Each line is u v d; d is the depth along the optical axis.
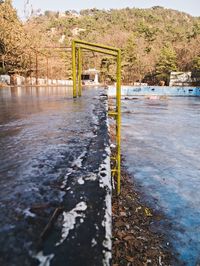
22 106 8.12
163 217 4.45
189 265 3.31
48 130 4.32
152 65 61.28
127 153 8.54
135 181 6.10
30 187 2.06
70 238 1.39
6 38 34.62
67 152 3.04
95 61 62.38
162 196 5.35
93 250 1.29
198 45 60.34
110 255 1.27
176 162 7.72
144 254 3.29
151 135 11.67
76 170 2.45
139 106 24.34
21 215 1.63
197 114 19.30
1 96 12.94
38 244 1.34
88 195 1.91
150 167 7.20
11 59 36.50
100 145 3.37
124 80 60.75
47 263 1.20
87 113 6.45
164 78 56.25
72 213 1.65
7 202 1.81
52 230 1.46
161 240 3.73
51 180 2.21
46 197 1.88
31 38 42.00
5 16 36.72
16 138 3.74
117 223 3.87
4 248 1.31
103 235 1.42
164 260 3.28
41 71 48.50
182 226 4.22
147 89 37.97
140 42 80.75
